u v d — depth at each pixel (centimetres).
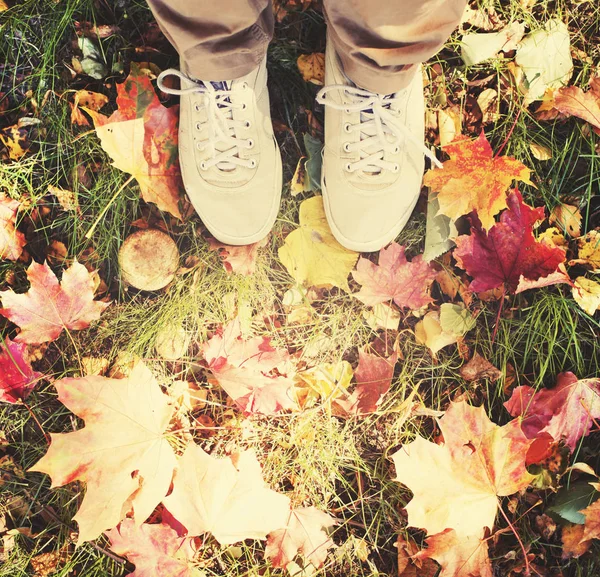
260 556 85
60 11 86
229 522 78
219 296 87
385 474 86
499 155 88
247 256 86
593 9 88
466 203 80
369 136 82
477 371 86
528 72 87
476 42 86
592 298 84
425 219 88
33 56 87
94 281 86
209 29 68
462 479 79
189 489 77
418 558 83
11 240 85
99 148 86
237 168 82
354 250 85
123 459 77
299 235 86
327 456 85
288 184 88
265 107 84
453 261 88
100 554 84
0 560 83
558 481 83
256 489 78
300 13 87
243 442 86
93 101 86
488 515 79
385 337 86
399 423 86
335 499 85
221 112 80
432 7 66
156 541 79
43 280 80
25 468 85
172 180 85
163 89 80
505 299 87
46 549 84
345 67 77
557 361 87
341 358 87
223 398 86
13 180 86
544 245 80
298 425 85
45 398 85
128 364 86
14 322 80
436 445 79
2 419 85
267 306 87
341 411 85
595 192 88
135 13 87
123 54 87
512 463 78
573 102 84
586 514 79
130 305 86
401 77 74
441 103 88
